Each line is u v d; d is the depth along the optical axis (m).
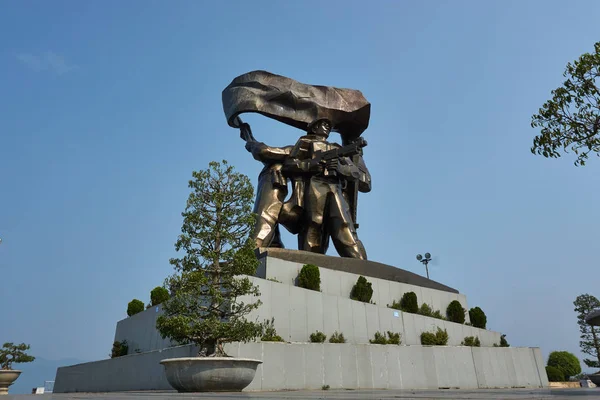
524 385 20.97
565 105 9.87
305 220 25.44
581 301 40.03
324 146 25.61
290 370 14.65
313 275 19.31
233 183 12.93
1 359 26.08
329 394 9.62
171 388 14.47
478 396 7.57
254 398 6.92
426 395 8.49
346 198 26.56
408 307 21.39
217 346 11.62
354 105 27.03
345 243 24.33
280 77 26.80
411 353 17.75
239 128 27.86
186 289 11.70
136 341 20.55
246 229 12.73
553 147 10.16
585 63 9.49
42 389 29.20
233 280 12.19
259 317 16.31
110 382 19.25
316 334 17.34
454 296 24.62
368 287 20.67
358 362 16.23
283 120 26.47
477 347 20.06
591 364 39.09
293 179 25.80
